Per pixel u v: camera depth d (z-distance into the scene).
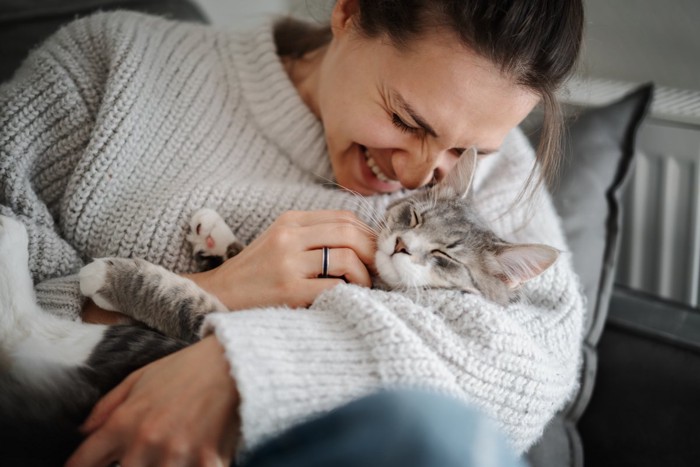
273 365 0.98
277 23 1.75
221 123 1.53
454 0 1.17
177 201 1.35
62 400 1.07
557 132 1.40
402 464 0.93
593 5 2.34
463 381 1.12
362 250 1.33
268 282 1.21
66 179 1.43
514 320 1.26
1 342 1.12
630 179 2.20
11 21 1.74
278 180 1.52
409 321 1.13
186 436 0.98
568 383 1.36
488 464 0.95
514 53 1.18
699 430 1.55
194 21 2.06
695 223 2.09
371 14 1.31
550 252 1.31
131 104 1.40
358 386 1.02
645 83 2.12
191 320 1.20
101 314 1.29
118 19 1.56
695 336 1.65
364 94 1.34
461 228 1.51
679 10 2.15
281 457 0.98
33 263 1.30
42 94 1.38
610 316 1.77
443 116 1.25
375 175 1.55
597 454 1.68
